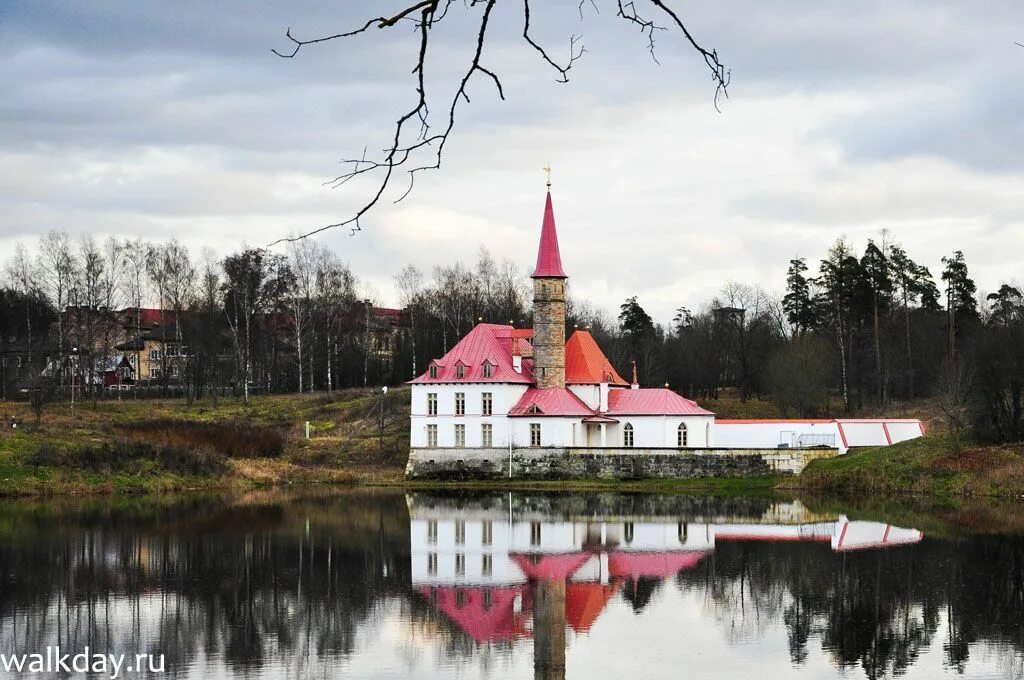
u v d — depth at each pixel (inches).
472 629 2020.2
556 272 4854.8
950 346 5738.2
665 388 4822.8
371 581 2425.0
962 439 4232.3
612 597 2272.4
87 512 3550.7
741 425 4670.3
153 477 4288.9
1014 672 1726.1
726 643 1908.2
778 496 4023.1
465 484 4623.5
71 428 4606.3
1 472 4028.1
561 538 3026.6
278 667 1785.2
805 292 6835.6
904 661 1787.6
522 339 5014.8
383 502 3932.1
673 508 3710.6
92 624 2044.8
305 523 3314.5
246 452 4862.2
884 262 6028.5
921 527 3164.4
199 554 2743.6
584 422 4766.2
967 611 2108.8
